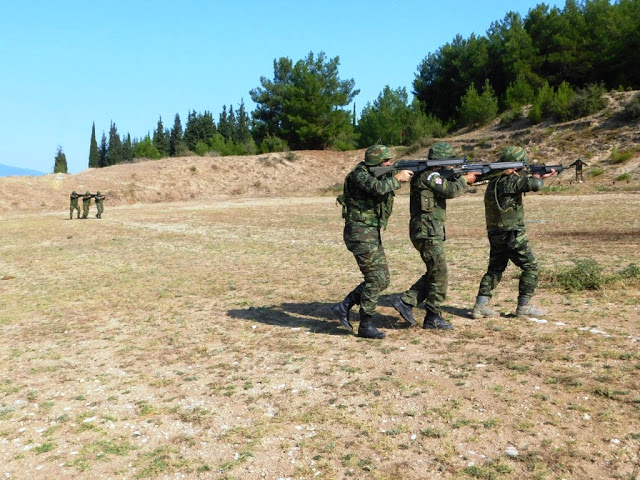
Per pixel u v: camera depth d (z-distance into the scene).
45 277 12.09
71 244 18.62
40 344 6.80
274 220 25.02
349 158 55.56
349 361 5.36
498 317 6.50
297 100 59.47
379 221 5.94
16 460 3.88
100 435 4.18
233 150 64.69
